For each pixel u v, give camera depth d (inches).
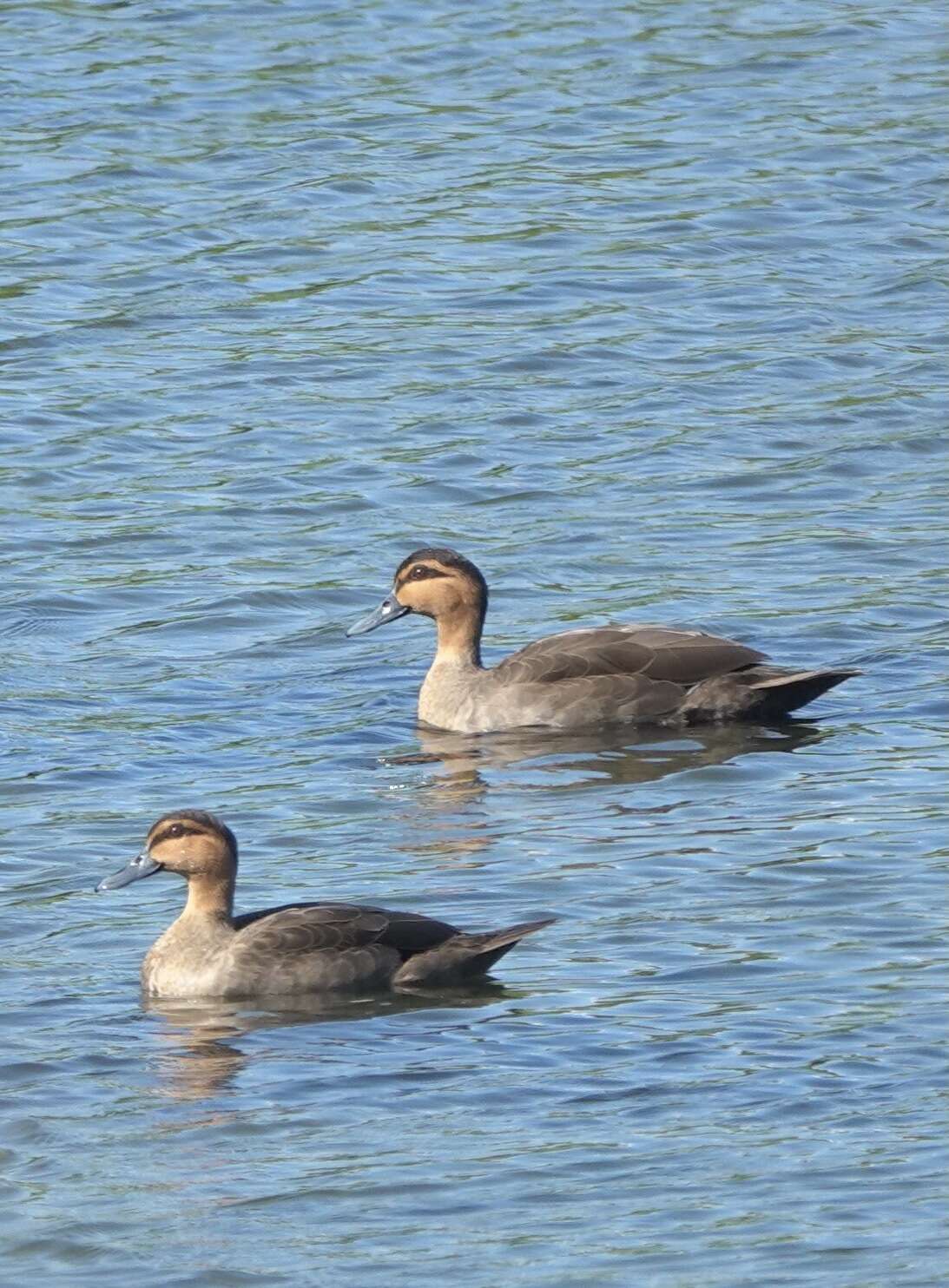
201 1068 593.0
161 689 892.6
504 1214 516.4
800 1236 501.0
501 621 961.5
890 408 1186.6
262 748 839.7
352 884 709.3
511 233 1401.3
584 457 1135.0
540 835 749.3
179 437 1151.6
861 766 807.1
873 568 1007.6
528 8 1754.4
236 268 1347.2
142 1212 522.3
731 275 1358.3
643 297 1328.7
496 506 1081.4
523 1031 607.5
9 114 1521.9
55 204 1407.5
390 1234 508.7
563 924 675.4
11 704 871.7
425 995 637.9
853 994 620.1
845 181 1482.5
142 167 1459.2
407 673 928.9
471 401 1195.9
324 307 1305.4
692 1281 485.4
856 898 685.3
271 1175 537.6
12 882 716.0
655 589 989.2
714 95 1610.5
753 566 1011.9
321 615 972.6
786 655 918.4
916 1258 489.7
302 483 1102.4
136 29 1675.7
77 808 775.1
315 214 1416.1
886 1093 563.8
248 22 1695.4
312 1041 609.0
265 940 644.1
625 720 865.5
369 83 1603.1
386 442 1148.5
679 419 1177.4
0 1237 514.9
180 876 719.7
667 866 716.0
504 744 848.9
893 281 1350.9
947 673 898.7
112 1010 632.4
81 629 949.8
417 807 779.4
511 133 1539.1
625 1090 571.8
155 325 1278.3
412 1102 570.9
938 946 649.0
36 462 1119.0
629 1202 517.3
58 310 1288.1
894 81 1643.7
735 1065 581.3
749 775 802.8
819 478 1112.2
